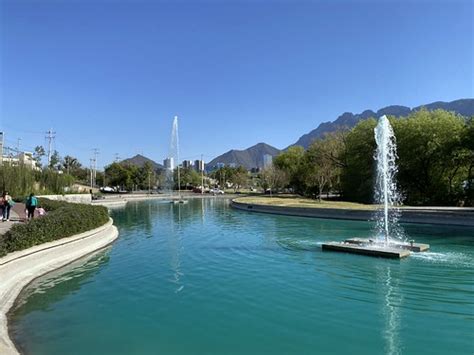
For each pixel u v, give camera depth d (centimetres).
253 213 3572
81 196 4972
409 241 1702
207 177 14025
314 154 5809
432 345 657
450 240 1783
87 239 1573
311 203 3931
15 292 987
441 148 3766
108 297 954
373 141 4556
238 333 718
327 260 1356
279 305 873
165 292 988
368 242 1596
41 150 10550
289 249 1590
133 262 1367
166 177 10819
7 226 1892
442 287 1008
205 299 923
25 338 714
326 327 741
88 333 731
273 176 7012
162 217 3272
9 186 3956
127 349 659
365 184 4434
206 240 1875
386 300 902
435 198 3941
